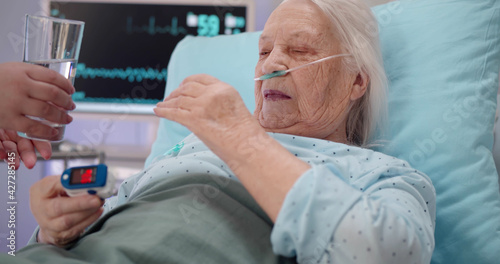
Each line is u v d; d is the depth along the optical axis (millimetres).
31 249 1064
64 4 2586
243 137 1013
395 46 1643
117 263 942
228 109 1026
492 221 1405
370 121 1509
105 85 2607
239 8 2521
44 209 1028
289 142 1311
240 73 1927
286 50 1363
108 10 2574
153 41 2578
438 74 1569
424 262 1034
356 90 1420
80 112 2615
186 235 1020
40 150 1270
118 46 2590
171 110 1050
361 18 1432
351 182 1219
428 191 1243
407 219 1030
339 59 1374
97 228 1162
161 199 1150
